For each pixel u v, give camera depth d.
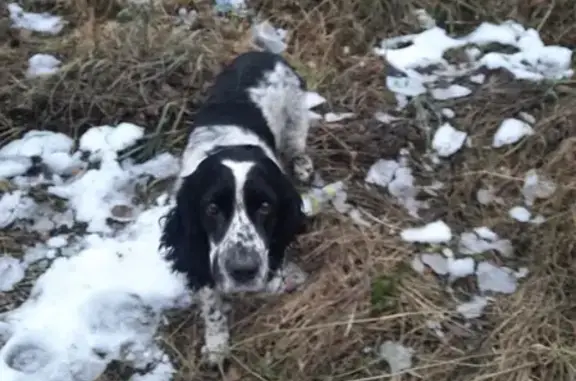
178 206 2.08
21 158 2.43
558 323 2.13
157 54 2.63
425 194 2.38
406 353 2.09
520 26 2.81
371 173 2.42
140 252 2.24
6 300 2.18
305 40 2.76
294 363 2.08
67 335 2.10
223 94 2.35
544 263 2.21
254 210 2.00
